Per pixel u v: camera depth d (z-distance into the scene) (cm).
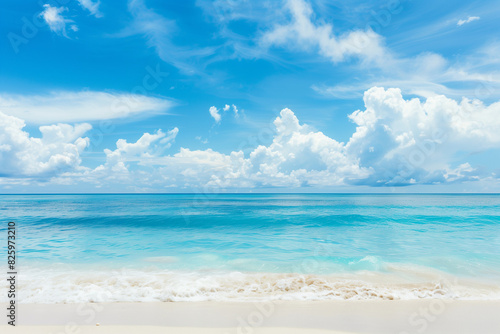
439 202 5197
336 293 684
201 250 1233
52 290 709
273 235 1647
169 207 3862
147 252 1193
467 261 998
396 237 1544
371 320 530
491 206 3838
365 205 4175
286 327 496
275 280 785
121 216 2523
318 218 2336
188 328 488
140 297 662
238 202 5572
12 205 4481
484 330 488
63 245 1359
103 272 886
